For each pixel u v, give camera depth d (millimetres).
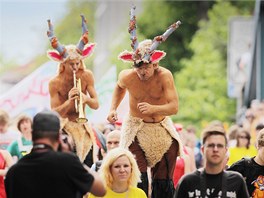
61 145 16312
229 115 71312
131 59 20375
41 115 15984
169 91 20344
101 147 24500
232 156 26500
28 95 30812
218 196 17047
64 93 21500
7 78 116062
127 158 18625
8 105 30750
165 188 20859
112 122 20969
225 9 83188
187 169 24188
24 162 15781
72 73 21344
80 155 21547
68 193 15727
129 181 18766
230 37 58469
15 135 26734
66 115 21453
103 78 29453
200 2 93875
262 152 19266
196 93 71812
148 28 93375
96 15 146625
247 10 88188
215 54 76250
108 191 18641
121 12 128000
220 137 17016
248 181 19359
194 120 70875
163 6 94000
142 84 20453
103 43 131000
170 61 87812
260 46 48344
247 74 53281
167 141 20625
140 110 20109
